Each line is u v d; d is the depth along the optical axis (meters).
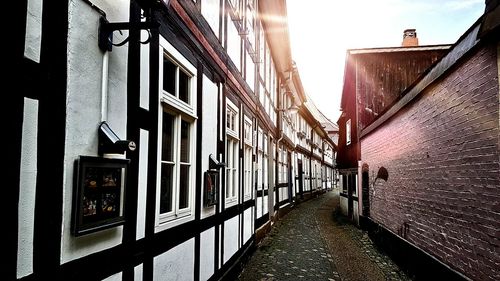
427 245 5.27
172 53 3.53
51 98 1.89
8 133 1.61
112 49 2.47
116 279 2.47
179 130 3.75
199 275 4.30
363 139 11.09
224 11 5.86
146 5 2.44
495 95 3.28
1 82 1.58
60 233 1.93
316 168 31.33
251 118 8.46
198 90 4.36
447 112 4.43
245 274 6.52
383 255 7.96
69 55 2.03
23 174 1.69
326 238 10.18
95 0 2.29
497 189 3.30
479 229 3.67
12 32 1.64
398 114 6.70
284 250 8.57
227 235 5.83
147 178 2.96
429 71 4.88
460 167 4.09
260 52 10.37
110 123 2.45
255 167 9.02
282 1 10.13
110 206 2.35
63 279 1.95
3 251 1.57
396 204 7.07
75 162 2.06
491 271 3.43
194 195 4.14
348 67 13.33
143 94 2.93
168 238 3.38
